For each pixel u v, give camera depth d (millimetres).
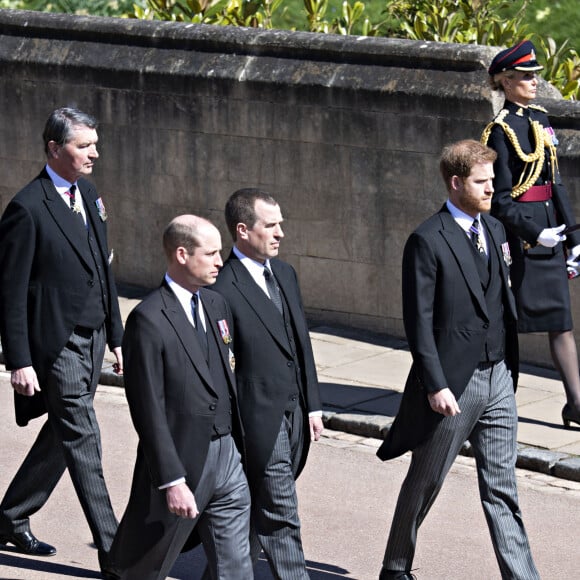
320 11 47969
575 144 35656
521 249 31672
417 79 37875
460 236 23297
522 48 31250
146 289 44062
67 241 25250
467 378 23125
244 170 41344
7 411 34562
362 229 39719
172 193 42844
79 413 25203
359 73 38906
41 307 25203
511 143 31203
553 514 27969
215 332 21281
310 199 40438
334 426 33125
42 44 44344
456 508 28469
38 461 26094
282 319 22969
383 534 27125
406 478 23828
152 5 47031
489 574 25266
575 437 31578
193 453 20641
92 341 25578
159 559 21000
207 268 20734
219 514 21141
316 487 29609
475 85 36875
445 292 23109
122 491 29469
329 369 36969
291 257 41312
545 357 37125
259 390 22625
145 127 42812
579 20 55094
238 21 46219
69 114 25344
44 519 28172
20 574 25328
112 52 43125
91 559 26172
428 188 38219
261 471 22578
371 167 39094
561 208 31812
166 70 41906
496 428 23516
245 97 40656
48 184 25438
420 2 45875
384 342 39500
